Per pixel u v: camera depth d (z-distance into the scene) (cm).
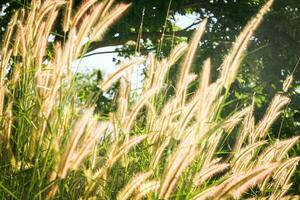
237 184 187
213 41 993
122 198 201
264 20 1027
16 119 266
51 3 269
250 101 865
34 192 211
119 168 245
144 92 259
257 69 1005
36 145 237
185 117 234
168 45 1001
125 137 237
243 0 1044
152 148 249
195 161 236
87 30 244
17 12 290
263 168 186
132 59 248
